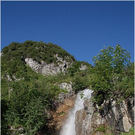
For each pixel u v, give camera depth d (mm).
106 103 19688
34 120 24719
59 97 37344
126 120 16844
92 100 21766
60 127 30219
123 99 16859
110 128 18281
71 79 42688
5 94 34531
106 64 17234
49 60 74688
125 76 17734
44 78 51719
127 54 17266
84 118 22625
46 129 29094
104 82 17078
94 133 19156
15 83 35594
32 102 25188
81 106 33312
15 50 78625
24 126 24109
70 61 81500
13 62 63375
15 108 24828
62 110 35281
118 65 17125
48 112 32344
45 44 87562
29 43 86125
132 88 16578
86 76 42750
